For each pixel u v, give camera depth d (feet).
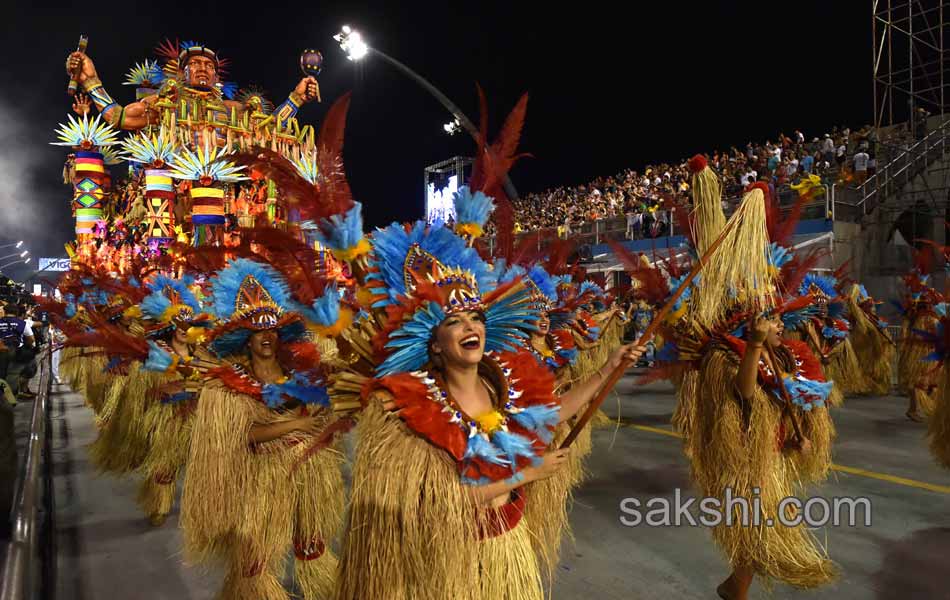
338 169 7.68
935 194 52.19
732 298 11.17
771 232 12.12
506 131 9.14
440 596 6.67
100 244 38.42
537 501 11.46
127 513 17.21
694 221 12.09
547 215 83.97
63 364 37.91
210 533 10.40
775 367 10.36
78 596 12.39
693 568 12.96
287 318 10.59
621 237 61.26
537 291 13.46
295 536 11.31
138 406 17.44
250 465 10.43
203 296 15.66
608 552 13.80
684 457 21.76
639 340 7.79
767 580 10.89
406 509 6.59
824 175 53.21
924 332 16.40
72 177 39.24
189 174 30.89
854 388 31.58
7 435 15.48
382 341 6.98
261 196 34.65
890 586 11.84
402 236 7.23
